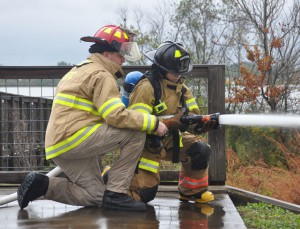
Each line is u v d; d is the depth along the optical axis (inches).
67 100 169.2
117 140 169.8
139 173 183.5
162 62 179.6
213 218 169.8
